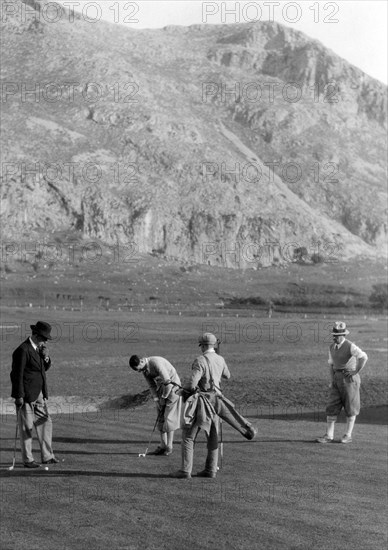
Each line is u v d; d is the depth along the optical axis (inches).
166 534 361.1
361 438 650.8
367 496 431.2
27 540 354.0
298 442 621.3
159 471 502.9
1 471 513.7
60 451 585.0
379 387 1278.3
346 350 625.9
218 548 341.7
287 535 360.2
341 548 343.0
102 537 357.4
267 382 1381.6
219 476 484.1
